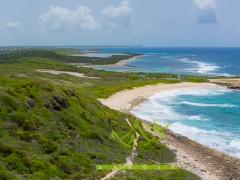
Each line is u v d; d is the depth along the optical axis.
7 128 20.64
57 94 29.34
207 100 64.62
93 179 19.00
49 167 17.88
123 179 19.42
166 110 54.34
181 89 80.38
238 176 25.62
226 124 44.03
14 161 16.88
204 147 33.75
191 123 44.75
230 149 33.25
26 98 25.50
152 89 78.44
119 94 68.50
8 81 30.06
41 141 20.80
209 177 24.70
